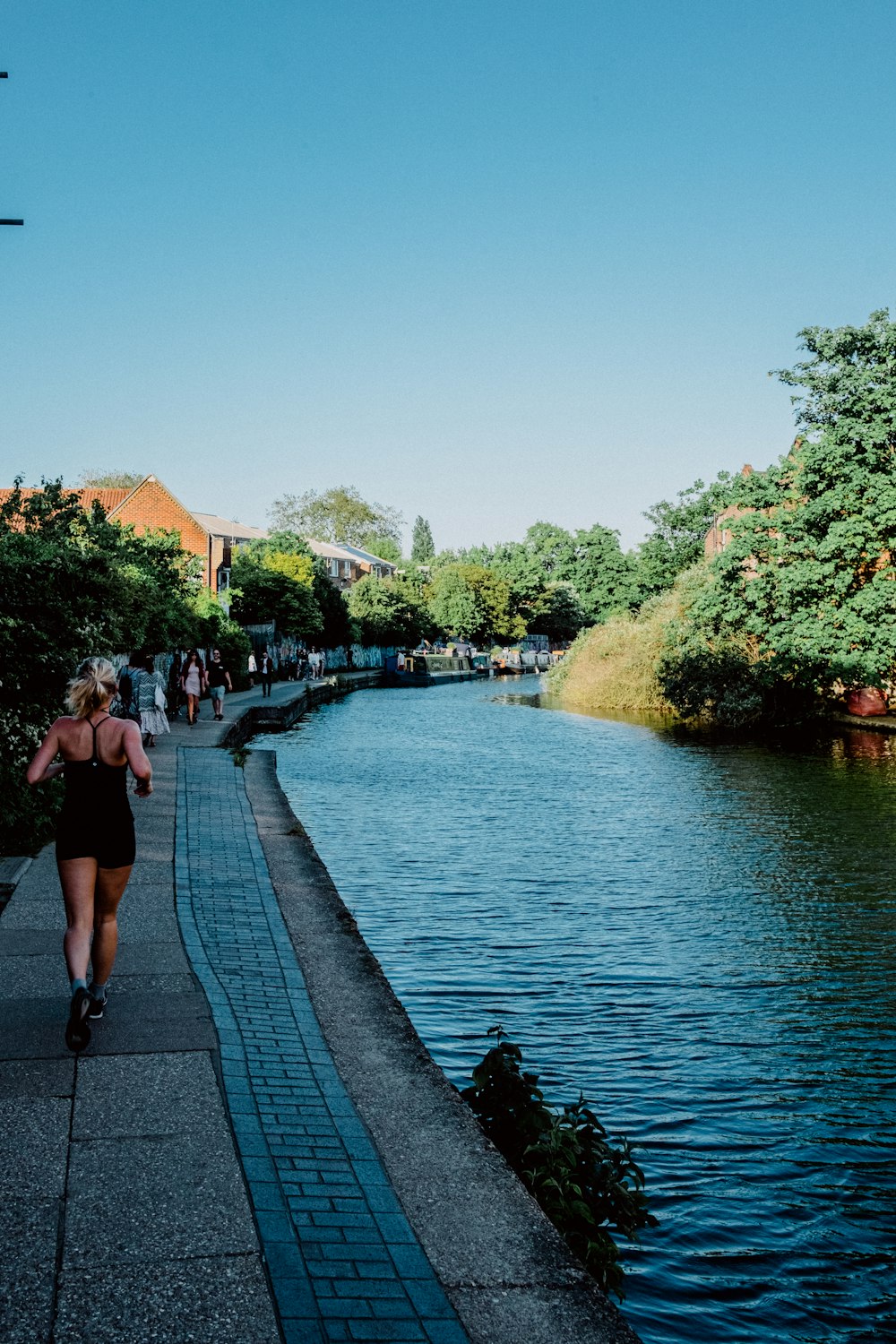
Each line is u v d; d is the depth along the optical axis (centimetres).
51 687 1084
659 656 4022
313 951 754
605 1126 705
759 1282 552
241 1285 347
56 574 1121
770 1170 657
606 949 1049
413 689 6325
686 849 1508
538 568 11019
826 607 3381
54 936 728
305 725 3578
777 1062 801
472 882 1312
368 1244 380
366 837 1583
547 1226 404
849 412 3350
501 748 2848
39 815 1048
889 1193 634
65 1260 356
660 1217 607
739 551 3581
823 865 1401
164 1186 407
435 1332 334
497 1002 907
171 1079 504
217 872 975
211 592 4853
